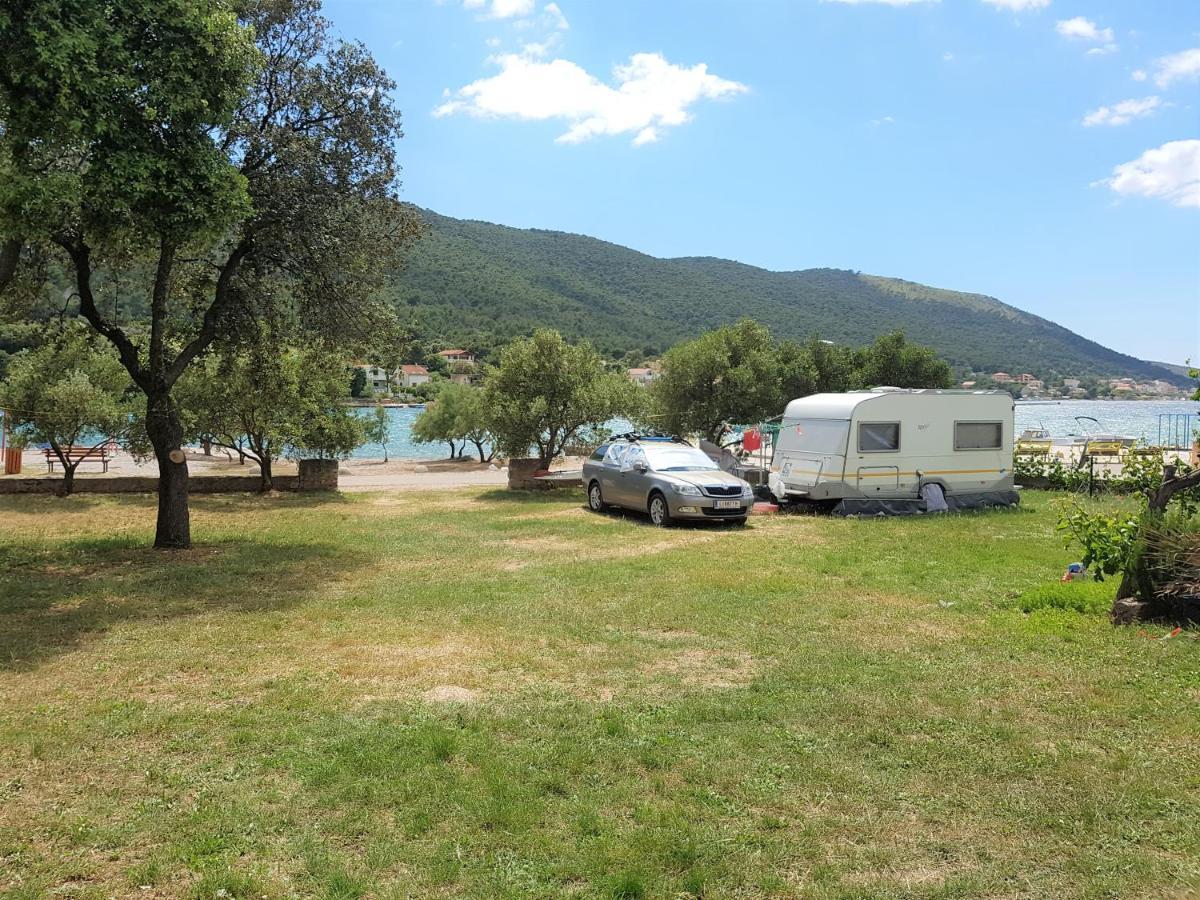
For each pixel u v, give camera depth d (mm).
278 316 13320
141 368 12391
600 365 23516
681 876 3389
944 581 9766
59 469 28281
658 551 12227
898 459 17000
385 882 3326
